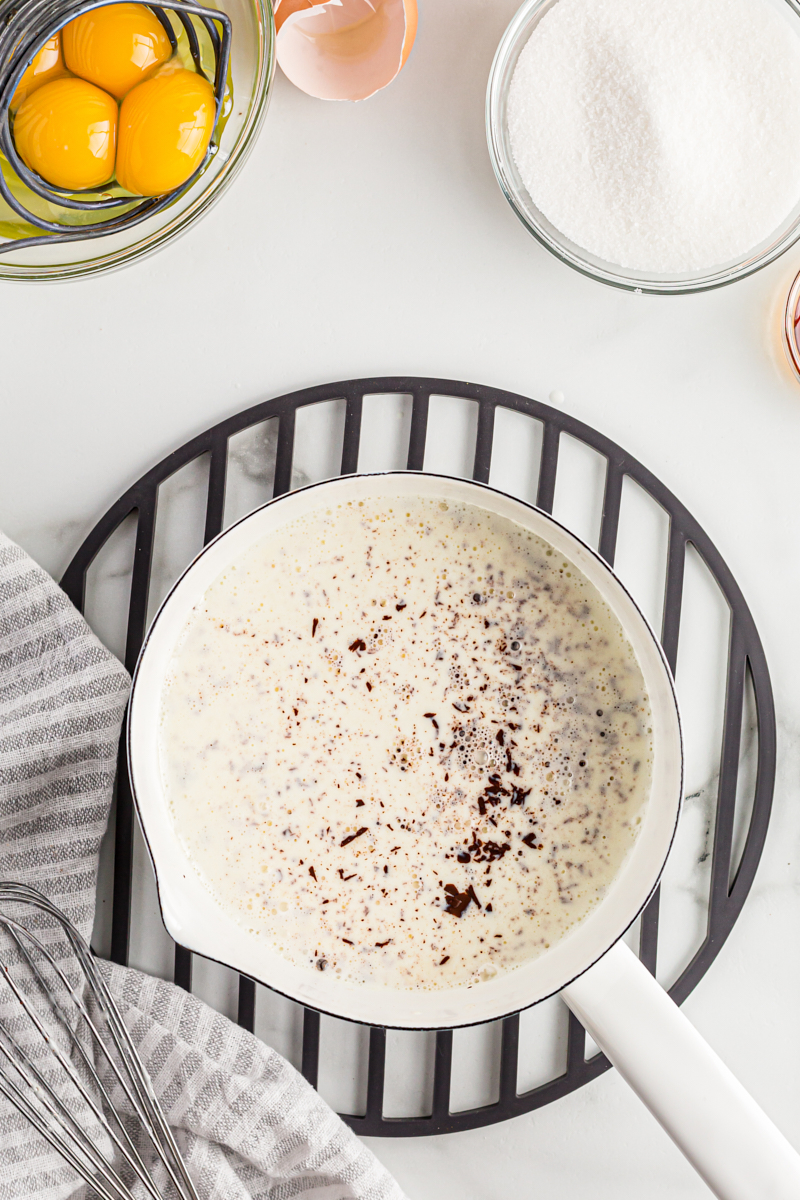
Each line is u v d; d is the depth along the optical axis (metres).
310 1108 0.67
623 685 0.66
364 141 0.70
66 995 0.67
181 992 0.67
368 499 0.66
